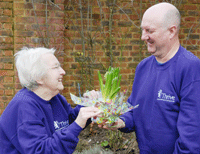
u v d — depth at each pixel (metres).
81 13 3.20
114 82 1.34
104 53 3.46
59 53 3.18
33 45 3.09
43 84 1.30
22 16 3.02
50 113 1.35
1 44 3.16
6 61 3.21
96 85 3.51
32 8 3.03
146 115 1.42
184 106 1.23
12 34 3.17
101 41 3.43
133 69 3.55
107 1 3.36
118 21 3.43
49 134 1.30
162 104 1.33
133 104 1.57
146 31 1.30
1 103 3.28
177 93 1.29
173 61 1.31
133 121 1.56
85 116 1.19
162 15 1.25
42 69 1.26
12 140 1.21
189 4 3.48
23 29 3.04
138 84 1.55
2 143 1.26
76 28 3.35
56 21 3.12
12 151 1.25
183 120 1.22
